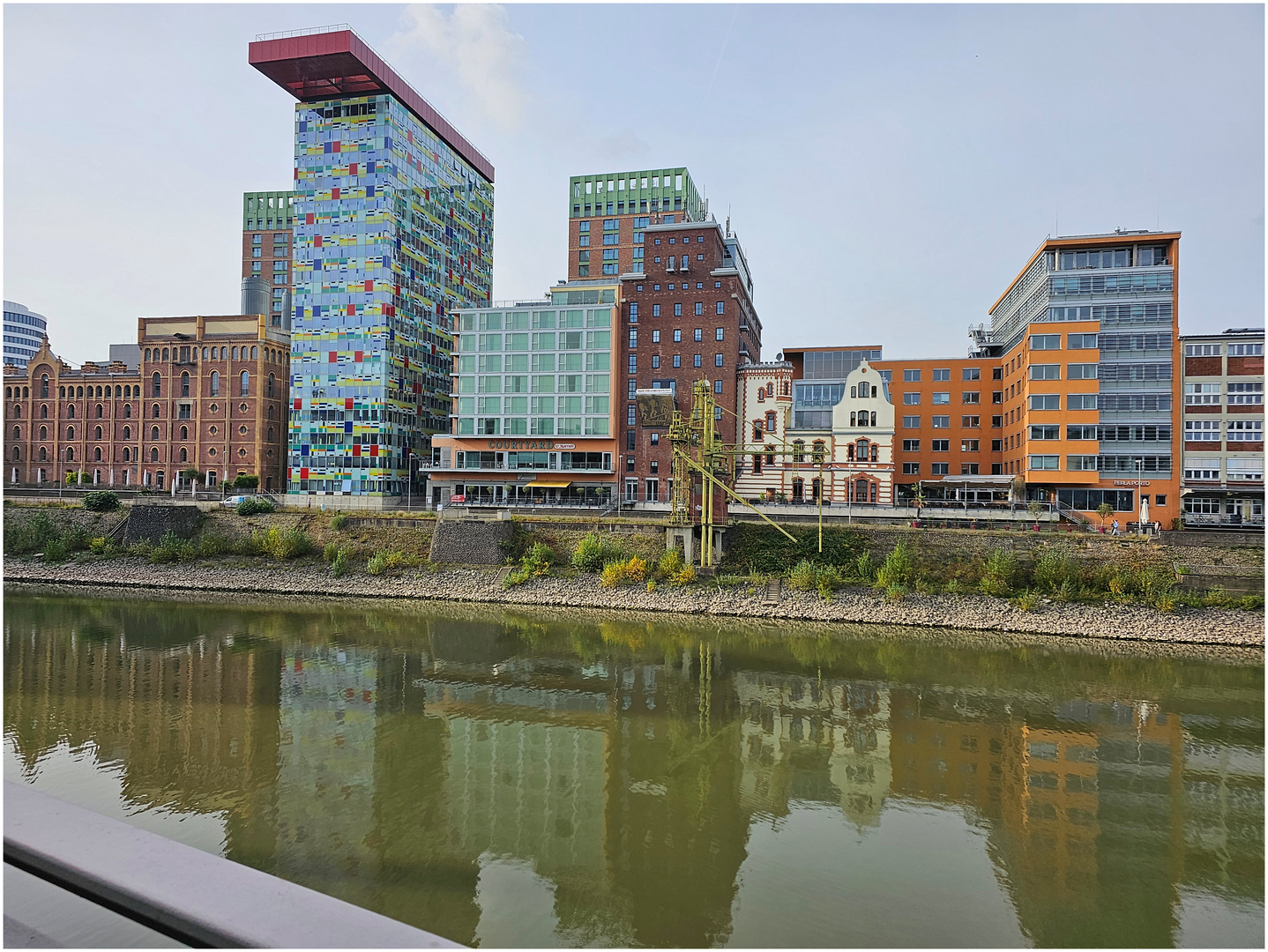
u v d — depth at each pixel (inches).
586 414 3602.4
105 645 1945.1
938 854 949.8
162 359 4249.5
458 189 4709.6
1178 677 1695.4
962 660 1825.8
